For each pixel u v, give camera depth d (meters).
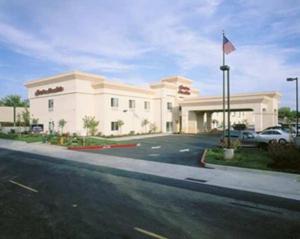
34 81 44.47
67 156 19.80
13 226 6.68
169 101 50.66
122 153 21.83
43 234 6.22
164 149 25.02
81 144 26.81
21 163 16.38
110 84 40.25
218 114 67.00
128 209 8.08
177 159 18.66
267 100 41.62
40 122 43.97
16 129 44.97
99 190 10.25
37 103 44.59
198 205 8.61
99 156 19.89
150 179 12.40
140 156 20.11
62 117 40.19
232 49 19.53
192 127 48.91
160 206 8.43
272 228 6.83
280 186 11.27
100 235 6.20
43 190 10.10
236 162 16.25
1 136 36.03
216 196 9.70
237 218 7.50
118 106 41.97
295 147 15.88
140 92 46.53
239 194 10.02
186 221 7.20
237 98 42.16
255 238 6.25
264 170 13.93
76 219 7.18
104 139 33.97
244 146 25.80
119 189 10.46
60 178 12.27
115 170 14.54
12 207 8.11
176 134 46.53
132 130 44.78
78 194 9.63
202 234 6.40
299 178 12.63
